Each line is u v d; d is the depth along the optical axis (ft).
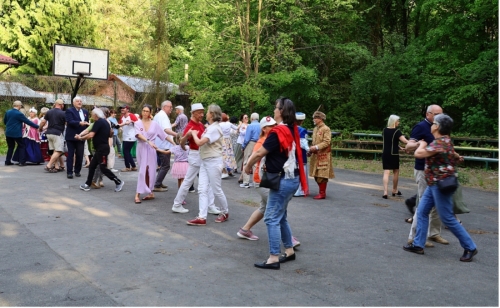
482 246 20.15
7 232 20.45
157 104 72.49
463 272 16.51
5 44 102.42
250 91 64.69
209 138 22.25
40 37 103.55
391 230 22.58
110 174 30.78
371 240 20.68
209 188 25.00
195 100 67.05
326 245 19.71
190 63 67.62
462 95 57.67
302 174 16.96
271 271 16.15
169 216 24.18
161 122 29.76
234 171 43.68
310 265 16.93
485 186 39.22
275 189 16.25
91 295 13.66
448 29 59.52
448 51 61.41
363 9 74.38
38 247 18.31
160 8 72.84
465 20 58.29
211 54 68.85
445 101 60.03
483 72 56.18
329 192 33.94
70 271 15.65
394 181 32.22
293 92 70.85
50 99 84.17
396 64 64.69
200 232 21.16
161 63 73.31
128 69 113.19
